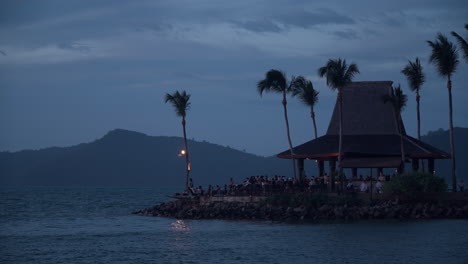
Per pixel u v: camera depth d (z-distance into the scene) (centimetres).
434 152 6072
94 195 16888
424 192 5334
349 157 6006
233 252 3638
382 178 5828
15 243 4228
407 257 3331
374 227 4603
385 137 6444
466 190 5594
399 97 5984
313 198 5444
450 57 5697
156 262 3359
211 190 6431
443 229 4406
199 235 4494
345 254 3456
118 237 4500
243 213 5641
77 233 4856
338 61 5688
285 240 4062
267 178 6147
